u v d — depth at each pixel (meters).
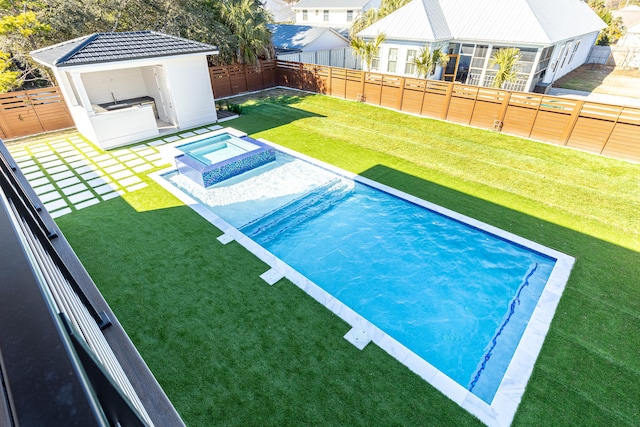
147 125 13.60
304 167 11.76
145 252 7.40
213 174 10.48
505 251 7.90
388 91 17.42
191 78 14.26
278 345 5.39
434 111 16.09
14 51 16.67
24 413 0.82
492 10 20.02
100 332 3.23
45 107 14.08
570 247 7.68
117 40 12.97
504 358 5.71
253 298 6.25
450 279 7.31
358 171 11.14
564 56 22.17
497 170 11.15
